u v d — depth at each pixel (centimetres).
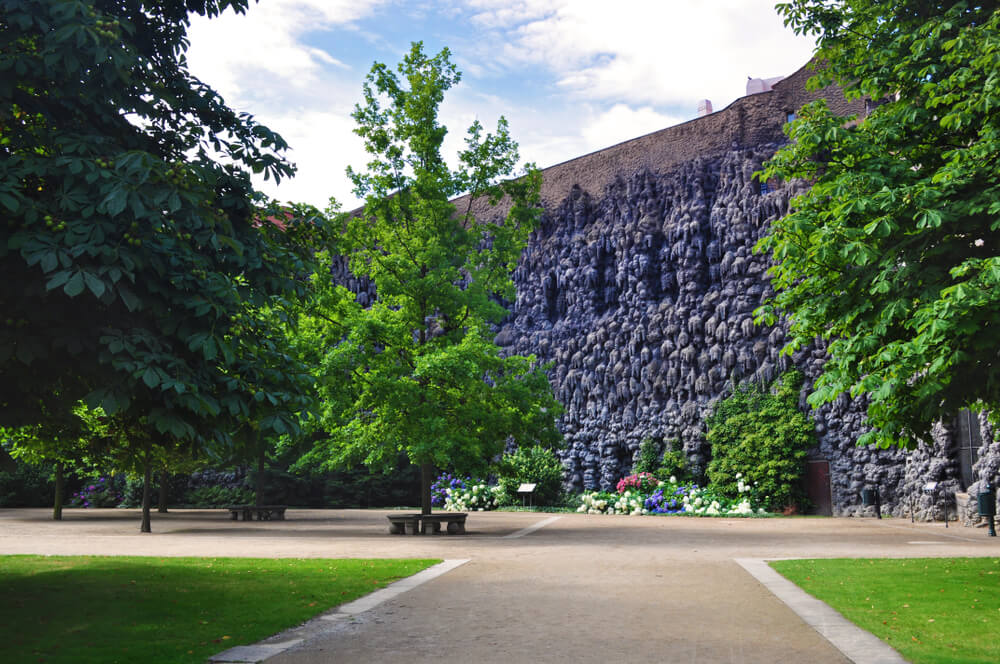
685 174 3719
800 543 1736
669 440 3528
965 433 2545
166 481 3538
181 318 702
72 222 625
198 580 1080
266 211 916
